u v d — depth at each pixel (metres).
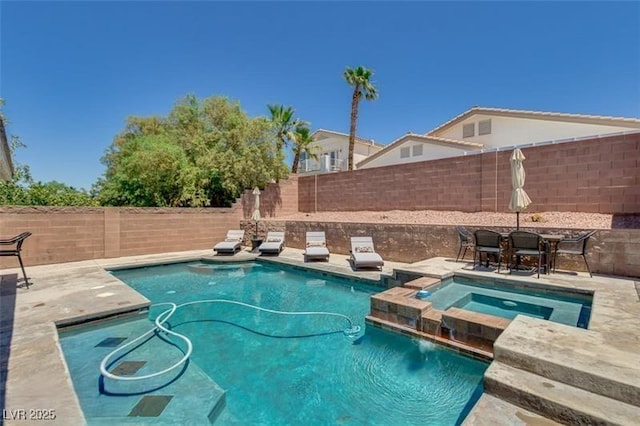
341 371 3.97
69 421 2.52
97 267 9.33
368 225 10.60
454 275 6.88
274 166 16.03
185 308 6.36
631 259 6.21
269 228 13.67
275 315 5.93
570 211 8.53
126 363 4.00
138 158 15.18
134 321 5.55
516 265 7.06
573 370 2.68
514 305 5.48
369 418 3.07
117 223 11.26
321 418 3.08
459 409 3.19
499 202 9.81
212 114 17.84
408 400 3.36
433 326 4.48
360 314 5.94
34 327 4.50
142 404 3.09
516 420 2.46
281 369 4.02
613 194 7.91
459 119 16.25
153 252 12.07
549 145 8.88
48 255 9.91
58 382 3.09
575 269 6.81
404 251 9.71
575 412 2.37
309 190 16.05
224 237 14.01
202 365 4.11
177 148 16.48
